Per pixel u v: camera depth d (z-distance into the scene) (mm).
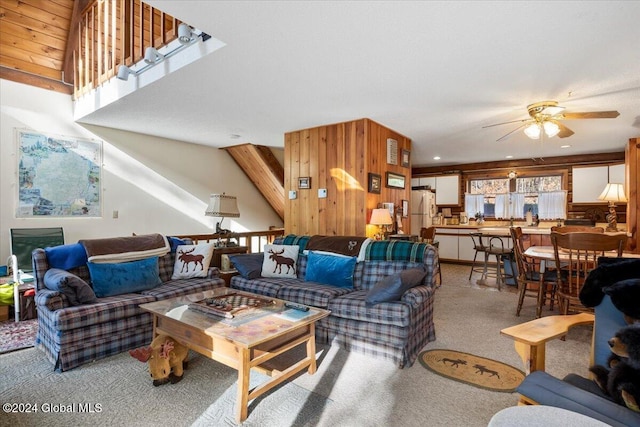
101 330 2510
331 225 4512
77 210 4613
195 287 3207
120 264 3014
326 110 3877
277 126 4656
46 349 2539
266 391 2080
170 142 5598
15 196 4137
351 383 2201
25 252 3982
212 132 5062
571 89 3166
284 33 2205
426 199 7445
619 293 1423
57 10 4160
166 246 3520
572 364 2463
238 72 2838
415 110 3854
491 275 5934
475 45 2344
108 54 3869
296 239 3836
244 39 2291
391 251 3137
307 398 2027
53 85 4406
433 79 2953
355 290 3129
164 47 2939
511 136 5137
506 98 3424
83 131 4648
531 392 1354
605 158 6418
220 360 1983
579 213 6801
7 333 3061
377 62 2625
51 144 4391
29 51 4215
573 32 2158
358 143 4250
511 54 2473
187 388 2129
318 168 4652
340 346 2736
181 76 2936
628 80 2949
